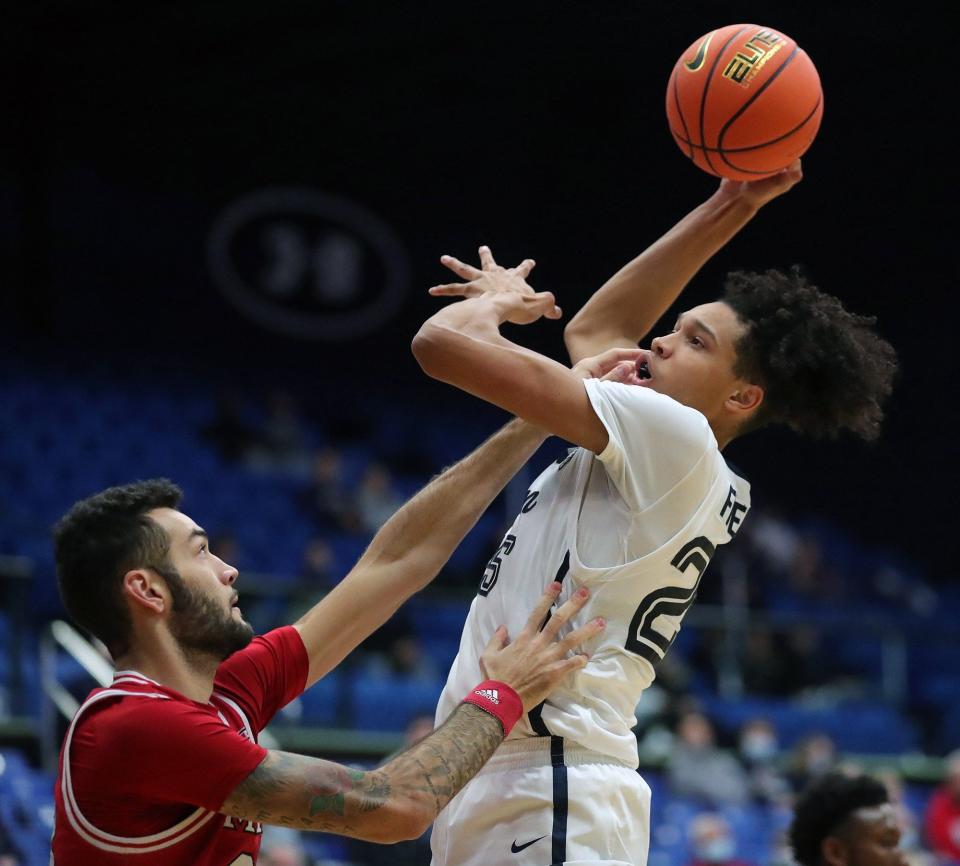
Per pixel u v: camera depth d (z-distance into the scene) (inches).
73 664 419.8
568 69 746.2
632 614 127.4
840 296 807.1
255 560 617.6
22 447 647.8
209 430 692.7
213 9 657.6
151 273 746.2
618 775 126.0
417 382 782.5
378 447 737.6
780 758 465.4
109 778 111.3
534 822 122.6
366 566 140.8
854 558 760.3
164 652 119.4
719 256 777.6
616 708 127.3
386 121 783.1
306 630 136.4
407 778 113.5
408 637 499.5
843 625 546.0
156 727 111.3
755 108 135.1
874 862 178.9
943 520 803.4
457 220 800.3
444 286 140.9
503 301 132.3
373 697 472.7
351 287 780.6
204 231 762.2
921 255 834.2
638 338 151.9
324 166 791.1
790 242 798.5
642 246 788.0
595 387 124.5
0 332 698.8
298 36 684.1
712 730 488.7
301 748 429.1
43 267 709.9
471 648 132.1
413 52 709.3
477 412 788.0
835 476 803.4
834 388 134.0
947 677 637.3
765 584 641.6
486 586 133.8
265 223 770.8
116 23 676.7
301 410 743.1
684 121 139.8
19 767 375.2
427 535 142.0
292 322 766.5
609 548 126.9
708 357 134.3
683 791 434.3
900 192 825.5
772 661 535.2
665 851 411.8
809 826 182.7
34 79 713.6
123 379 710.5
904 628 555.5
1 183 719.1
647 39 709.9
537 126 800.3
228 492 661.9
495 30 691.4
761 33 138.8
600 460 128.3
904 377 820.0
